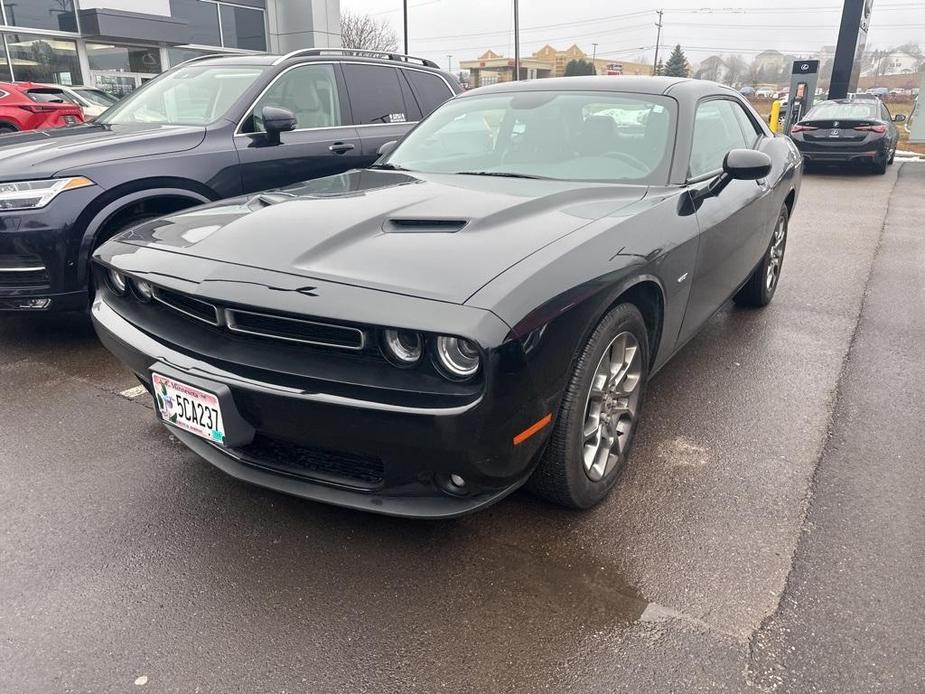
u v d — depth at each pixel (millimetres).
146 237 2654
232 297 2094
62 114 12414
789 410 3391
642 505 2617
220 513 2578
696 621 2053
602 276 2215
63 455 2967
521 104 3613
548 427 2127
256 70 4996
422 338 1912
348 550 2375
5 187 3660
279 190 3043
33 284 3811
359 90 5516
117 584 2213
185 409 2266
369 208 2561
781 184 4375
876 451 3004
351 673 1884
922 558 2316
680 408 3408
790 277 5855
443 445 1918
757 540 2416
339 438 2027
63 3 18719
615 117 3350
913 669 1879
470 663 1915
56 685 1838
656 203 2764
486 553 2355
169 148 4273
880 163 12625
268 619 2072
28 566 2289
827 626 2027
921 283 5676
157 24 20156
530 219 2453
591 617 2072
